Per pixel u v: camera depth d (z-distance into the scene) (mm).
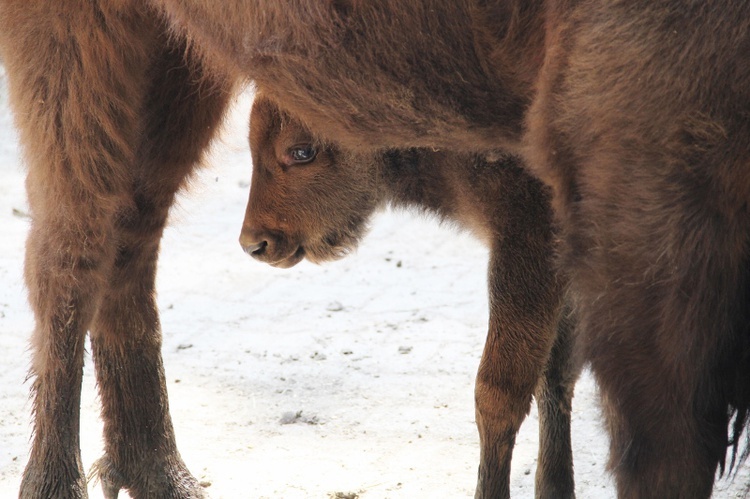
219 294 17984
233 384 14422
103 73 9781
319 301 17531
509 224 9984
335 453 12367
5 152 25266
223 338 16062
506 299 10039
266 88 8727
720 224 6922
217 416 13469
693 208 6883
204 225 21547
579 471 11633
